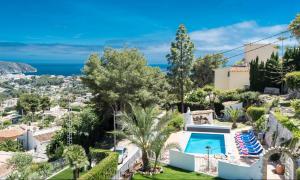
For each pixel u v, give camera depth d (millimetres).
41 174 23844
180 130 36969
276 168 21344
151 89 41000
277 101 36656
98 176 19688
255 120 35938
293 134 21875
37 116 103062
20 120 100500
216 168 23312
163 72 46562
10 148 48219
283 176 20562
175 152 24391
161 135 23266
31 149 54094
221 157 25375
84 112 36812
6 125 90062
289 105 35594
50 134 56344
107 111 39062
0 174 27297
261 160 20094
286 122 24984
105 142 35500
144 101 37469
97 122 36875
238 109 39312
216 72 55438
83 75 39125
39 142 52750
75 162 20625
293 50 46438
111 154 23266
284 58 46906
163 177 21984
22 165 26172
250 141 29922
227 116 42500
